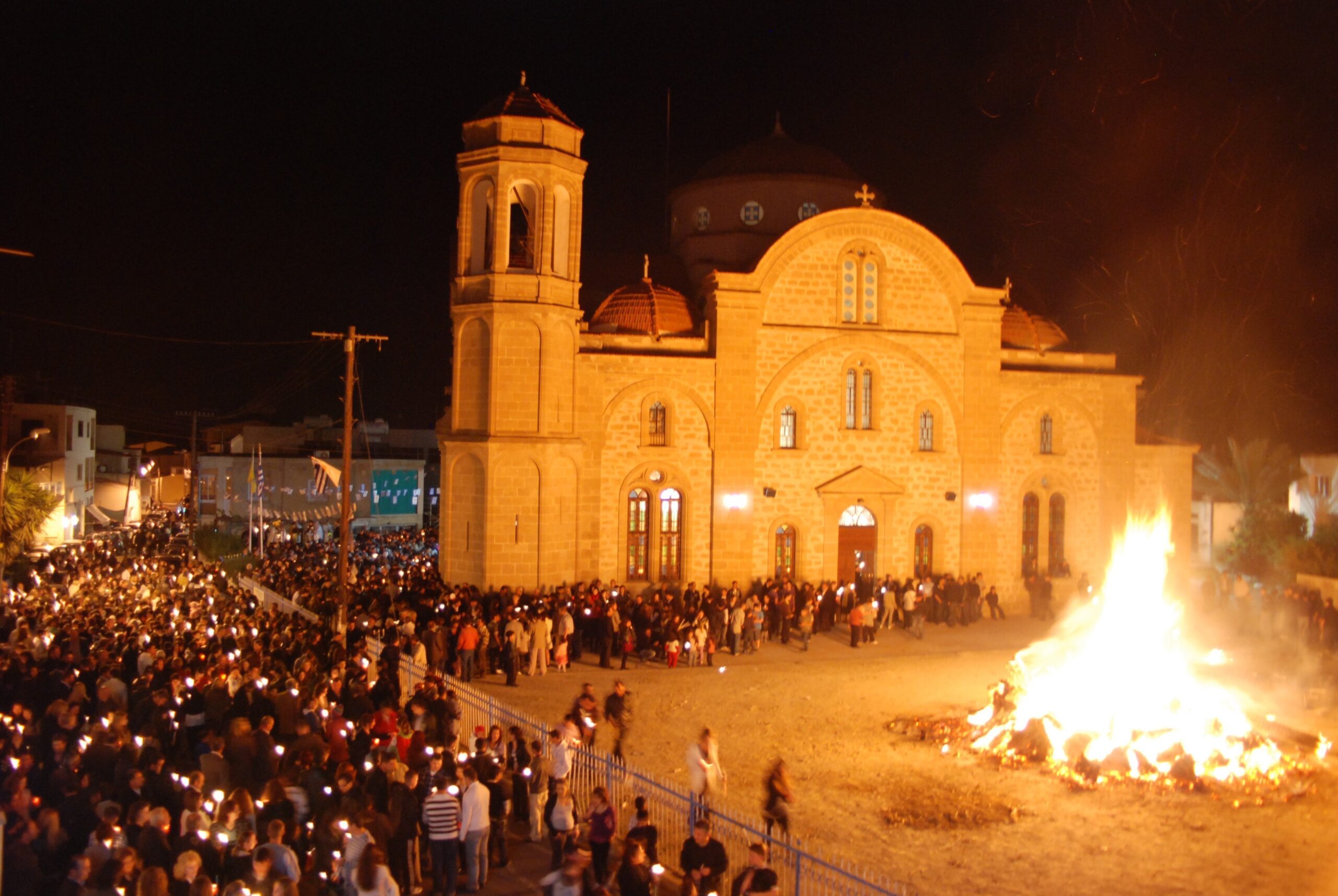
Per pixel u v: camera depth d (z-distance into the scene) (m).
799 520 40.75
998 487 42.91
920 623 37.47
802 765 22.17
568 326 37.75
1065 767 21.67
